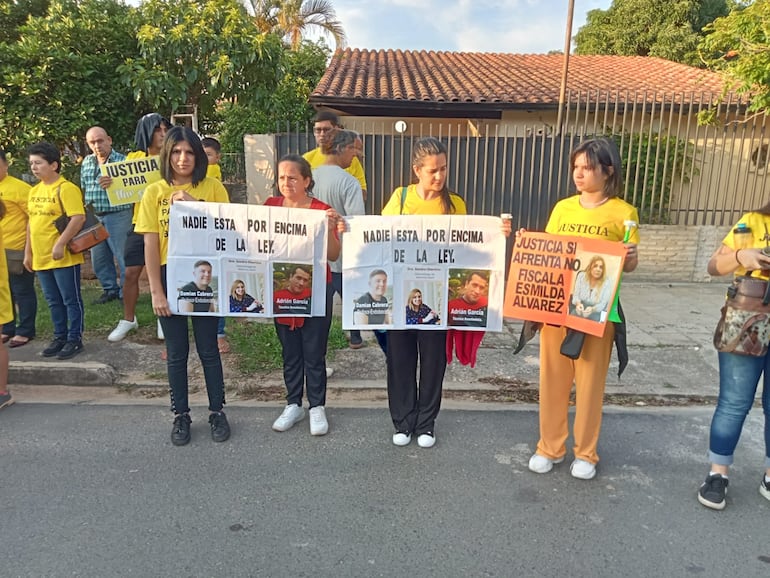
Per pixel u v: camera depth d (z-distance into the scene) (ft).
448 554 9.45
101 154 21.35
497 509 10.69
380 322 12.28
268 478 11.64
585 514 10.57
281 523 10.20
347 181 14.93
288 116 42.83
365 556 9.37
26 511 10.47
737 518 10.50
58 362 16.93
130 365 17.28
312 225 12.34
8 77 24.84
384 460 12.40
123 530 9.95
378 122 40.24
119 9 28.76
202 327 12.83
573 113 32.86
